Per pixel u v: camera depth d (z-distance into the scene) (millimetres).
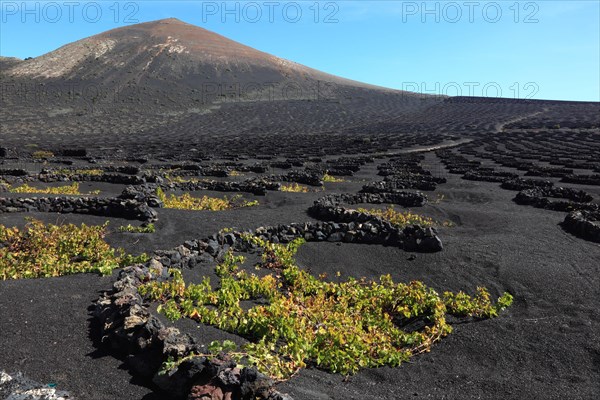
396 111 119062
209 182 19891
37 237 10773
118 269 8586
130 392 4594
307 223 11516
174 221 13016
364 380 5562
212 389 4227
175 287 7199
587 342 6590
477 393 5398
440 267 9734
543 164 34969
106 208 13352
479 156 41469
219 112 104500
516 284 8789
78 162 33562
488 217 15125
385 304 7848
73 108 94688
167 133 76250
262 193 18828
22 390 4289
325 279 9328
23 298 6637
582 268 9617
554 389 5523
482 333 7008
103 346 5418
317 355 5852
